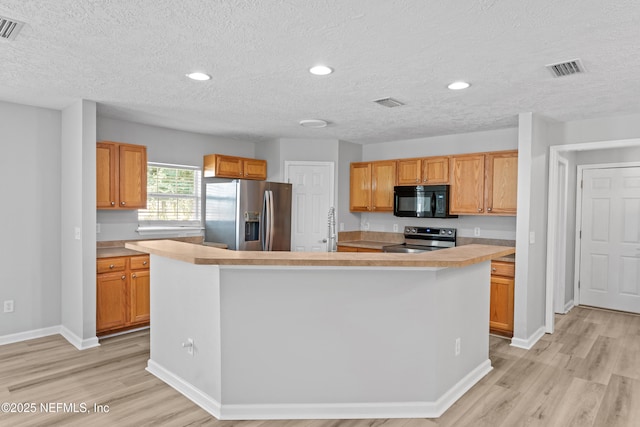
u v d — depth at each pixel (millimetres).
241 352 2518
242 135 5250
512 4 1795
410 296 2553
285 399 2549
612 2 1763
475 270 3080
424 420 2514
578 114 3822
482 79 2846
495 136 4738
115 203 4074
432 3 1794
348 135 5180
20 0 1792
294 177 5465
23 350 3562
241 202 4793
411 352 2566
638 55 2369
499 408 2672
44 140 3873
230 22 2006
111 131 4320
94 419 2461
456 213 4773
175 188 5004
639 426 2473
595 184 5297
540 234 4141
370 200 5590
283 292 2523
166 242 3199
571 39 2160
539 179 4051
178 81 2982
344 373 2559
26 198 3779
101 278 3811
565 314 5062
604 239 5262
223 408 2508
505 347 3857
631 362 3484
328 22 1996
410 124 4430
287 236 5277
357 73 2758
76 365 3268
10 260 3703
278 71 2730
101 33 2152
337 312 2541
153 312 3170
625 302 5137
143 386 2924
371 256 2537
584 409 2670
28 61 2580
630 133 3783
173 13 1915
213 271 2564
